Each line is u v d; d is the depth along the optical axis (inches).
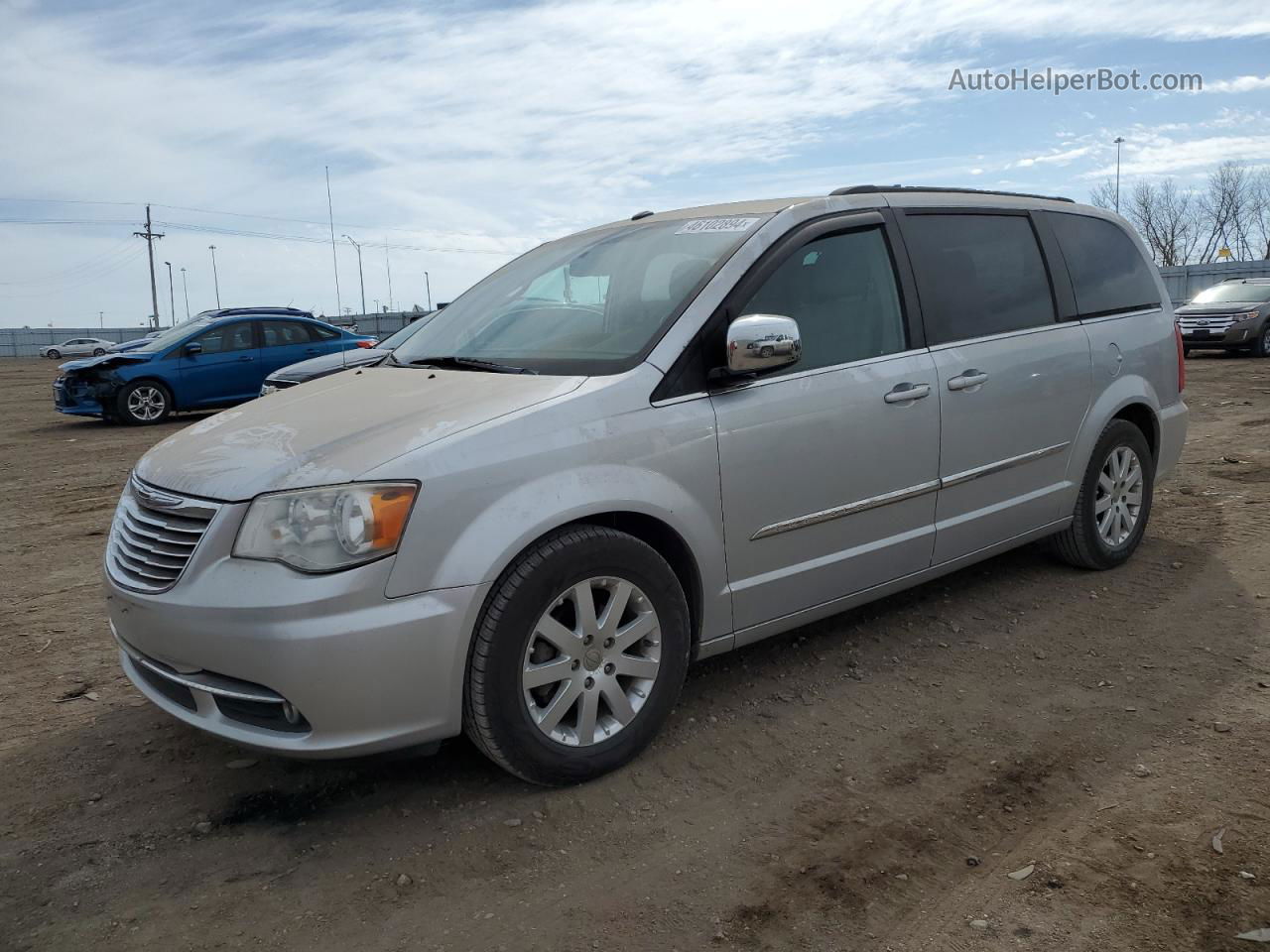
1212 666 147.3
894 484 148.4
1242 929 88.7
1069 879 97.3
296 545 103.2
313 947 92.2
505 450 111.3
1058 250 184.1
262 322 569.9
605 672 119.6
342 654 102.0
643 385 123.1
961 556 163.9
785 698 142.2
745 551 132.3
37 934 95.0
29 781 125.0
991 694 141.6
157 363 539.8
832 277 145.0
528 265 167.9
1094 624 167.0
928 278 157.8
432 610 105.7
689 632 127.2
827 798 115.0
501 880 101.7
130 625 113.2
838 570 143.9
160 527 113.1
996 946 88.2
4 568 231.1
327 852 107.9
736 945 90.0
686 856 104.7
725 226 144.3
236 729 108.3
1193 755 121.1
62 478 366.0
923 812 111.2
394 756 109.3
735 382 128.9
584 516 115.6
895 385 147.2
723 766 123.6
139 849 109.5
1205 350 791.1
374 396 129.2
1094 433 183.3
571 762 117.0
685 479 124.1
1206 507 241.3
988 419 161.8
